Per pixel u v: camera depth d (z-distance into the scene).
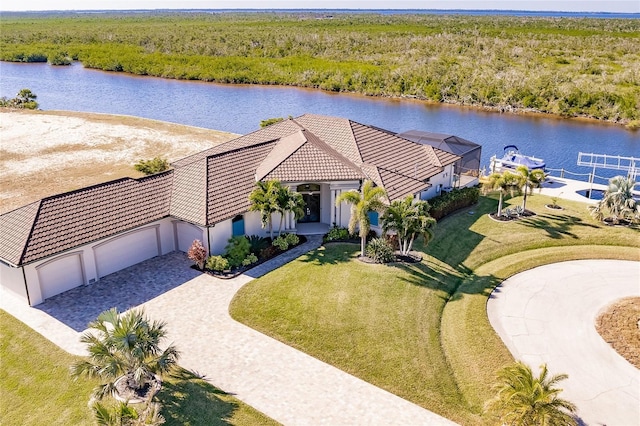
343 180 33.12
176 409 19.44
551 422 16.72
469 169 44.16
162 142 60.03
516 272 29.91
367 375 21.45
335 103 87.12
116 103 86.25
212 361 22.20
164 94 93.62
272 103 86.50
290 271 29.42
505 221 36.53
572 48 110.94
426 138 44.44
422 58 104.81
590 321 25.08
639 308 26.00
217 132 65.38
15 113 73.81
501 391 17.89
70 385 20.86
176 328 24.44
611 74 88.00
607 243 33.38
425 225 29.28
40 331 24.25
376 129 41.78
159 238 31.45
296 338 23.72
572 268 30.34
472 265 30.77
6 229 27.56
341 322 24.72
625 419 19.20
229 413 19.33
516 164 44.97
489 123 73.94
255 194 30.94
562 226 35.72
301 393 20.44
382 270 29.36
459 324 24.78
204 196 31.16
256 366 21.94
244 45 127.69
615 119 74.38
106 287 28.09
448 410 19.69
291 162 33.81
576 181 45.53
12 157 53.62
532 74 88.31
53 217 27.84
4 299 26.95
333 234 33.25
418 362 22.16
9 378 21.39
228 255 30.56
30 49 135.62
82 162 52.38
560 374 19.58
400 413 19.52
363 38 131.00
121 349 18.33
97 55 125.00
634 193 41.34
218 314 25.56
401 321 24.91
